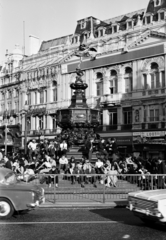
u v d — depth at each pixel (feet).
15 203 37.17
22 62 202.49
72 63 168.76
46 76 181.57
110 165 67.21
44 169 63.41
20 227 33.14
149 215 31.96
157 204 31.09
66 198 49.24
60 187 49.62
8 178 39.86
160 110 137.18
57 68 176.14
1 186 37.47
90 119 82.07
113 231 31.53
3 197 37.27
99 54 158.81
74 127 81.56
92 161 75.05
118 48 153.07
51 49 185.68
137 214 33.86
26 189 37.42
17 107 202.08
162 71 138.00
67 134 81.30
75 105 83.05
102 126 156.56
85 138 80.07
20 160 74.79
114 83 155.94
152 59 140.87
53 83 180.34
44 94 184.44
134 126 144.87
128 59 148.05
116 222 35.45
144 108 143.33
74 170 63.62
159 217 30.96
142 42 143.84
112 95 153.99
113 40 156.56
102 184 49.67
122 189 49.21
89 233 30.71
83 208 44.62
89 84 163.12
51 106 177.58
